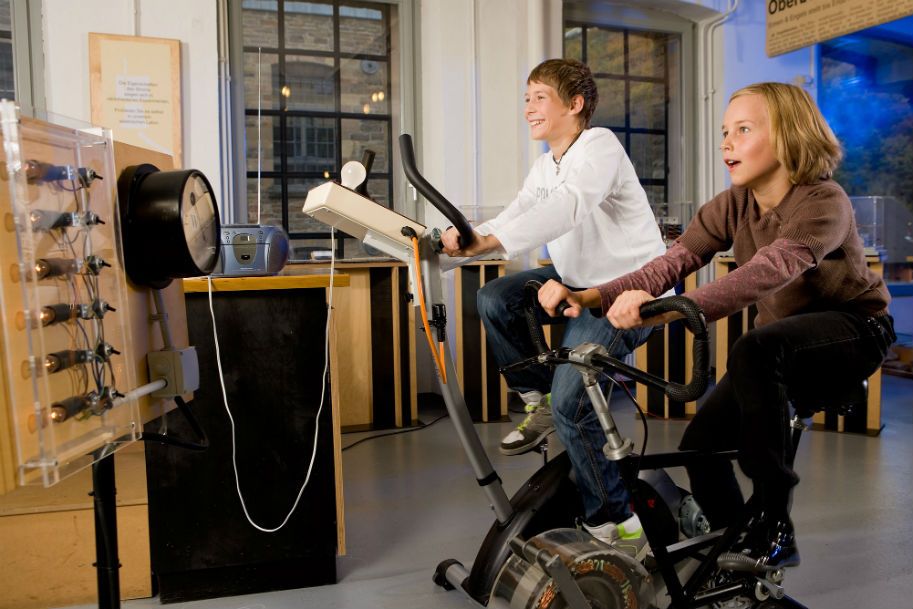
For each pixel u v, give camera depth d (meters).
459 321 4.30
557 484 2.00
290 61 4.48
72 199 1.00
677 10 5.34
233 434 2.10
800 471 3.24
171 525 2.09
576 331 2.04
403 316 4.25
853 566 2.26
